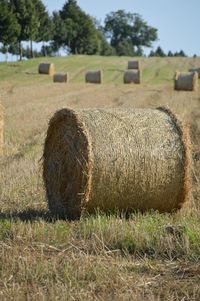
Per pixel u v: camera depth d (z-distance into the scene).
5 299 6.53
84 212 10.73
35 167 14.84
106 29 171.88
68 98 35.31
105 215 10.62
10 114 26.69
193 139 19.33
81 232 9.53
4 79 58.72
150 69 73.31
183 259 8.23
